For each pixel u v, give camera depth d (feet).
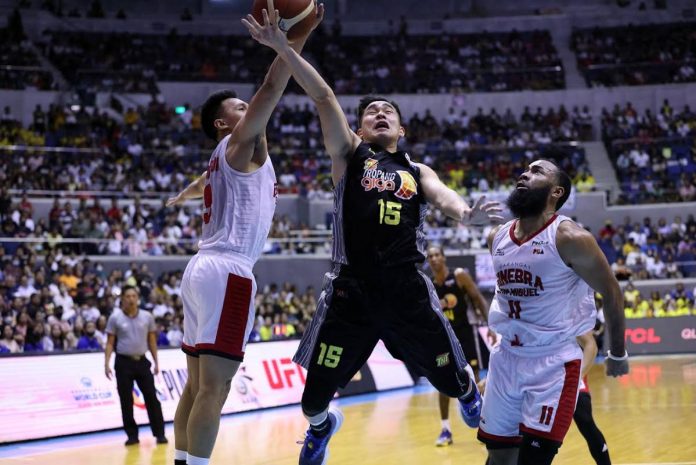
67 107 75.10
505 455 13.61
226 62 90.84
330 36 97.35
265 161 13.26
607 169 82.94
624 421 28.37
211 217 13.20
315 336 13.37
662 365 53.98
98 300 45.42
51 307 41.73
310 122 84.48
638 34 97.71
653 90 90.43
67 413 29.22
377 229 12.90
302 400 13.60
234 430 28.96
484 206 11.55
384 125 13.57
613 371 12.95
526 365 13.08
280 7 11.73
